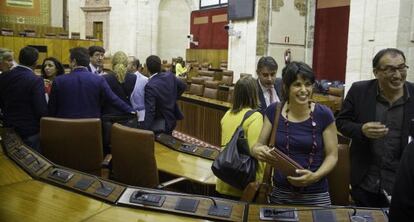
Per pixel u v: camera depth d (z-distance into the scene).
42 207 1.90
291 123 1.96
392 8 6.64
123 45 17.45
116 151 2.66
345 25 10.03
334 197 2.32
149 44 17.47
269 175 2.05
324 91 8.91
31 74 3.32
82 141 2.79
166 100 3.93
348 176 2.31
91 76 3.34
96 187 2.08
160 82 3.90
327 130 1.95
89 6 17.81
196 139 6.96
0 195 2.03
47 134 2.78
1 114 3.71
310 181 1.80
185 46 18.09
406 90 2.12
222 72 11.09
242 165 2.21
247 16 10.38
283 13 10.52
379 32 6.89
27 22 13.73
